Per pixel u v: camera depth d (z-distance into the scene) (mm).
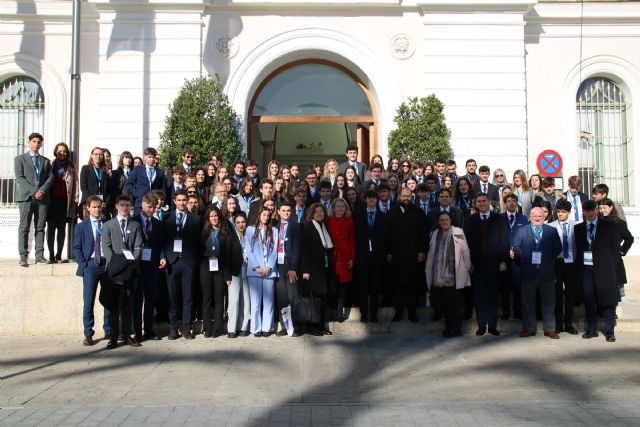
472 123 13273
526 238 8820
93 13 14078
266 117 14250
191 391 6043
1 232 13695
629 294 13031
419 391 6074
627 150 14555
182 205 8711
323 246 8711
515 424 5086
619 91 14688
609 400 5789
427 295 9961
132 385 6258
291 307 8758
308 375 6652
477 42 13391
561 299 9180
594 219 8672
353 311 9477
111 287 8016
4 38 14125
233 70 13320
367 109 14367
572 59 14289
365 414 5348
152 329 8648
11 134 14352
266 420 5172
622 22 14297
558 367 7027
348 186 10156
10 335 9062
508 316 9352
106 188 9875
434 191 10242
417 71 13539
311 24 13508
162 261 8570
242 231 8977
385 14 13586
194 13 13180
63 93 14164
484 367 7023
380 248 9180
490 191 10586
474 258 8992
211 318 8789
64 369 6941
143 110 12984
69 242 10250
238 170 10641
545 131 14164
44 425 5043
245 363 7180
